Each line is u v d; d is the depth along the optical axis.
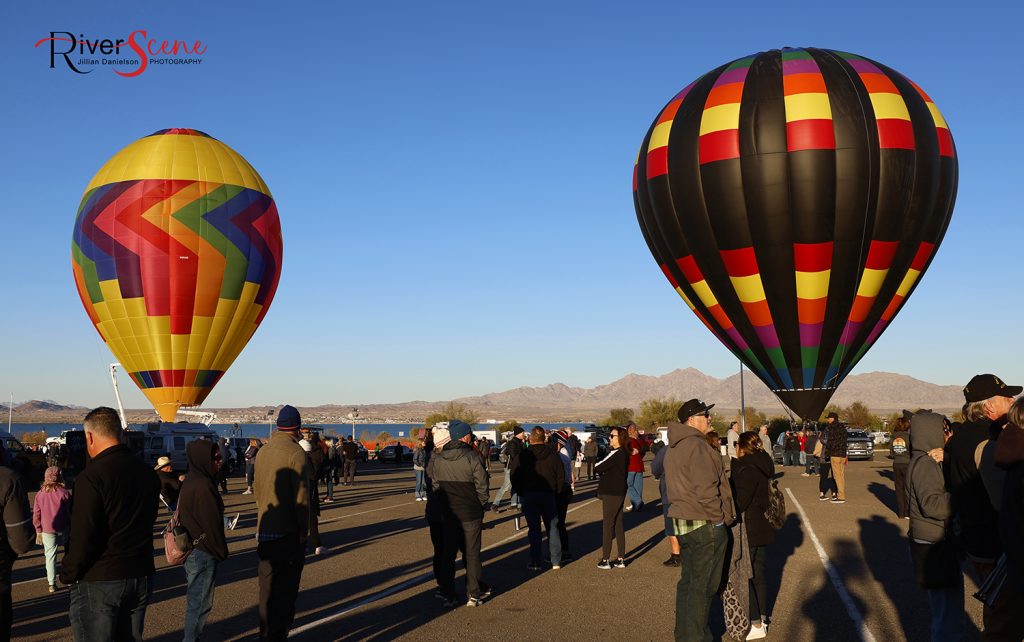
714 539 6.16
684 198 21.11
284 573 6.41
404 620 7.67
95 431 4.89
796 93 20.12
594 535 13.44
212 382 27.94
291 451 6.47
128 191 26.83
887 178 19.75
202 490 6.31
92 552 4.67
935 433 6.16
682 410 6.45
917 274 20.98
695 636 6.09
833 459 18.05
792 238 20.11
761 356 21.75
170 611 8.23
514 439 17.02
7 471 5.76
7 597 5.75
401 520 16.30
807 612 7.71
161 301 26.31
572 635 7.04
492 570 10.30
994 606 4.57
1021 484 4.28
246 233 27.55
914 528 6.05
